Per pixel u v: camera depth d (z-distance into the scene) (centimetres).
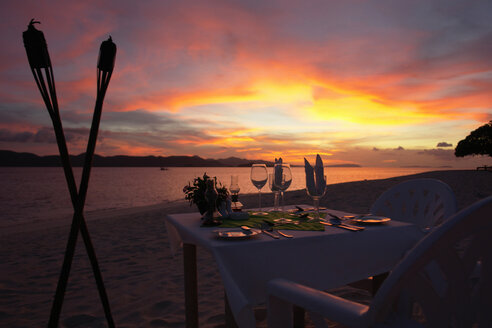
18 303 269
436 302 81
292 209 228
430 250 69
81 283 310
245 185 3597
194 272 179
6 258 419
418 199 229
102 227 634
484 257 79
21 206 1658
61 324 229
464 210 67
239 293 106
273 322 109
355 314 82
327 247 138
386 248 152
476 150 4981
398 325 100
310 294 96
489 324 82
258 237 135
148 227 610
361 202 786
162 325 222
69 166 145
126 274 332
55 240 534
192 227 164
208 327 215
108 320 164
